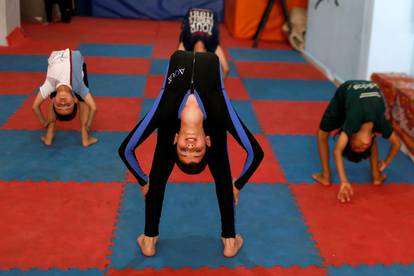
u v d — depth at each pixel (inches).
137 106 260.1
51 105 207.8
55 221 161.5
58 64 191.3
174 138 129.5
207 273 140.6
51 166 196.2
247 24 421.7
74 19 467.2
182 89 124.7
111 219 163.9
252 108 264.2
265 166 202.4
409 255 151.3
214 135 130.2
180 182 187.2
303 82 312.8
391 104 236.1
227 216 142.1
